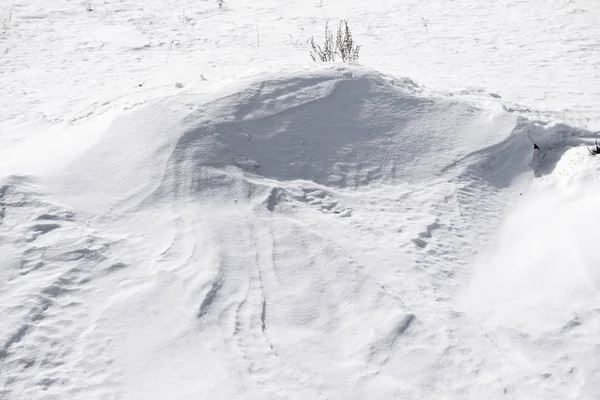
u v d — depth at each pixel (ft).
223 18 49.01
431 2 52.03
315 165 20.44
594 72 35.01
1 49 41.06
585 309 14.44
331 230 17.51
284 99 22.39
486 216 19.17
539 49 39.73
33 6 52.01
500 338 13.97
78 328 14.19
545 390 12.41
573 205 18.74
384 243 17.21
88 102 30.68
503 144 21.97
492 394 12.31
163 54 40.22
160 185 18.63
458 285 16.12
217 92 22.41
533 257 16.84
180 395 12.45
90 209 18.07
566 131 23.24
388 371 13.04
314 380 12.76
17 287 15.17
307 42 42.32
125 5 53.21
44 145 23.00
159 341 13.78
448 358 13.29
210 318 14.30
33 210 17.83
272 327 14.24
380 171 20.70
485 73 35.35
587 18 45.39
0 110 30.48
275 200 18.58
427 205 19.30
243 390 12.41
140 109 21.72
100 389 12.76
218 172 19.10
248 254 16.34
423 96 24.18
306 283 15.51
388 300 14.85
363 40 42.73
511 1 51.01
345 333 14.15
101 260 16.15
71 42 42.91
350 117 22.34
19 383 12.87
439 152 21.57
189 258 16.06
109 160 19.98
